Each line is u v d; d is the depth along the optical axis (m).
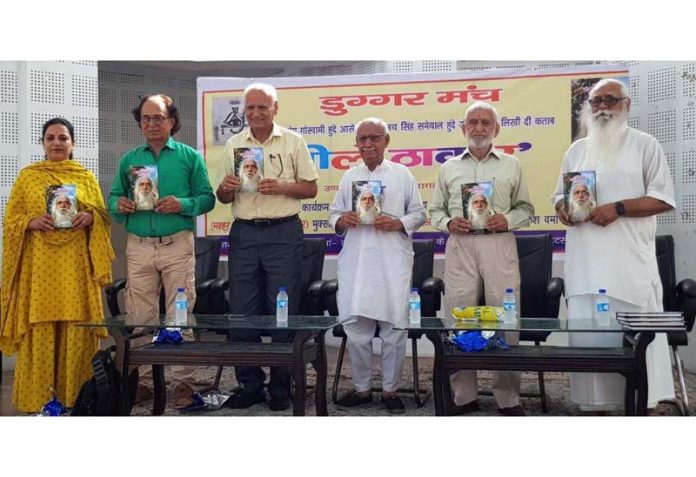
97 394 4.01
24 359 4.55
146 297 4.65
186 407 4.51
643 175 4.29
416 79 6.02
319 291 4.83
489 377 5.58
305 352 3.81
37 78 5.61
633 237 4.29
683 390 4.31
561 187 4.46
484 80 5.94
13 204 4.54
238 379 4.62
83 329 4.56
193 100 8.95
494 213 4.33
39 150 5.64
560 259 5.88
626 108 4.33
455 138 6.00
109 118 8.50
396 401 4.52
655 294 4.37
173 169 4.62
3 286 4.53
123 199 4.48
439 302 4.80
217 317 4.16
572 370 3.63
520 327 3.58
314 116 6.16
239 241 4.62
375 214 4.44
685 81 5.51
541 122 5.87
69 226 4.45
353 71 7.41
